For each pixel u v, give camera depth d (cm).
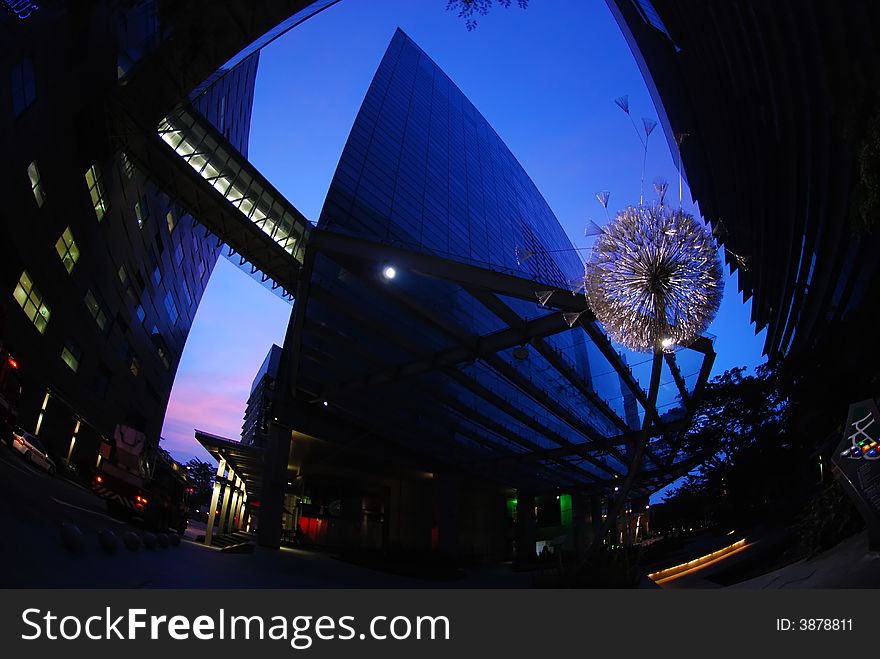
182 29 2802
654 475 4166
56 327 2867
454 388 2634
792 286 2512
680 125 2244
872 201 868
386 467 3616
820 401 2191
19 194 2297
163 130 3275
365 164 2470
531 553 4544
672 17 1764
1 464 1391
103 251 3278
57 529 909
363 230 2094
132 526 1602
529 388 2456
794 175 1744
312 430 2884
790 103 1456
